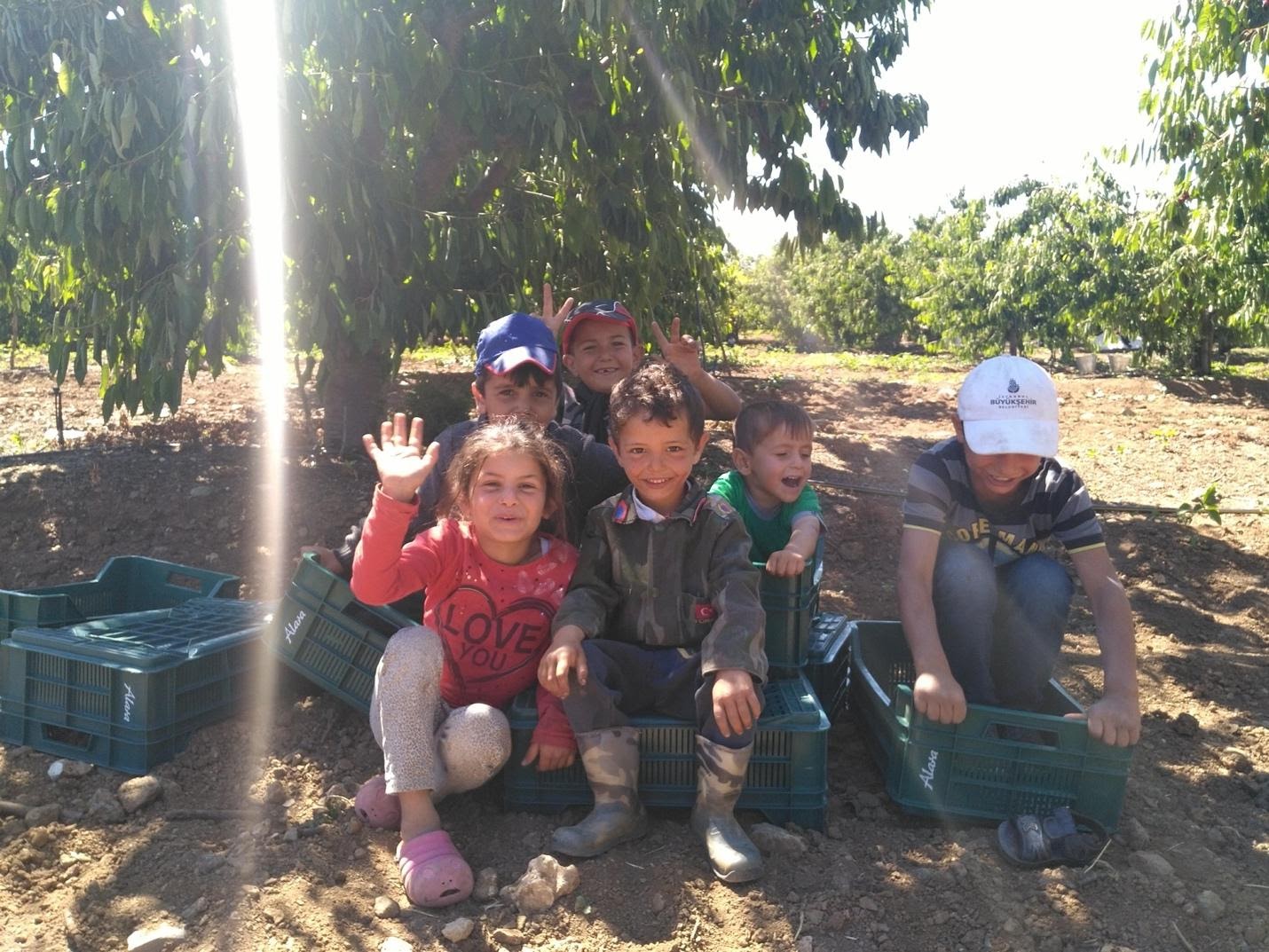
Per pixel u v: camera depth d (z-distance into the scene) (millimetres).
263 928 2408
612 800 2699
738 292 32812
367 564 2605
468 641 2873
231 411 8938
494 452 2732
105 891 2551
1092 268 20250
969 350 22812
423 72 5094
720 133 5438
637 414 2709
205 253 5211
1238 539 5992
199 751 3166
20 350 14836
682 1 5238
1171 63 8367
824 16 6102
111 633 3346
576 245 6254
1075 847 2699
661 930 2451
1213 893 2611
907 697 2906
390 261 5695
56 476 5941
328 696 3447
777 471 3129
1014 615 3121
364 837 2787
